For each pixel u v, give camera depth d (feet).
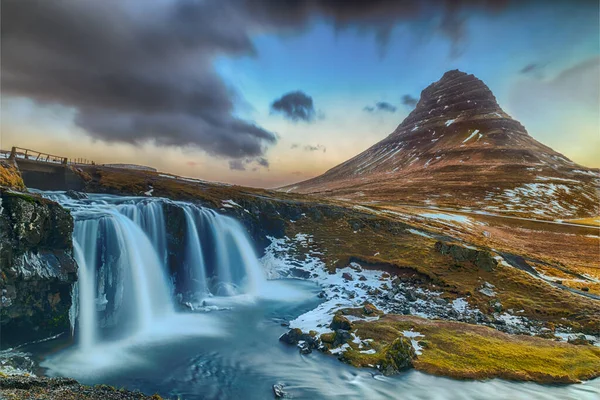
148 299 125.90
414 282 155.94
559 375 79.77
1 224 79.71
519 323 118.21
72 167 202.49
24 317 83.87
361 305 129.18
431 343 93.15
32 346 84.94
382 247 202.90
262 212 236.02
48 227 91.86
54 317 89.40
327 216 256.93
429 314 122.01
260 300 141.28
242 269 175.32
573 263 223.71
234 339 100.94
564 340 104.88
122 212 133.59
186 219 156.35
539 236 317.22
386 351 85.92
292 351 92.79
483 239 262.67
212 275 161.68
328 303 135.03
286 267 185.68
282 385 75.36
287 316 122.01
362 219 250.98
